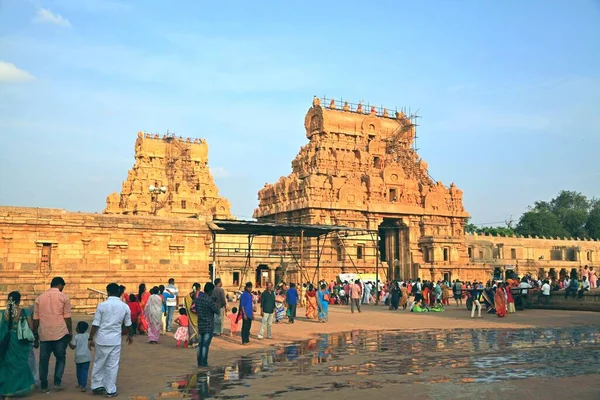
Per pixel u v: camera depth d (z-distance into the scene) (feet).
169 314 94.48
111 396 46.62
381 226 280.92
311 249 240.94
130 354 70.44
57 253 138.51
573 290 144.05
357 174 273.95
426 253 264.52
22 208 135.03
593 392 45.29
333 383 50.26
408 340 82.43
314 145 282.15
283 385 49.88
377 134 297.74
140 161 415.23
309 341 82.53
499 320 116.67
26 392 47.62
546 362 60.80
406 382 50.14
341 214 250.98
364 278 214.48
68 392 48.70
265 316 85.87
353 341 81.87
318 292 115.34
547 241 346.74
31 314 49.80
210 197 426.51
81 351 49.78
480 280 270.46
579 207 514.27
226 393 47.03
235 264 216.74
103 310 47.91
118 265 145.69
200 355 61.00
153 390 48.96
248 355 69.00
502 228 434.30
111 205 379.76
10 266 132.87
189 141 444.55
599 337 84.74
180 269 153.38
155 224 150.71
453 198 285.23
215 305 62.39
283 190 269.64
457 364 59.88
